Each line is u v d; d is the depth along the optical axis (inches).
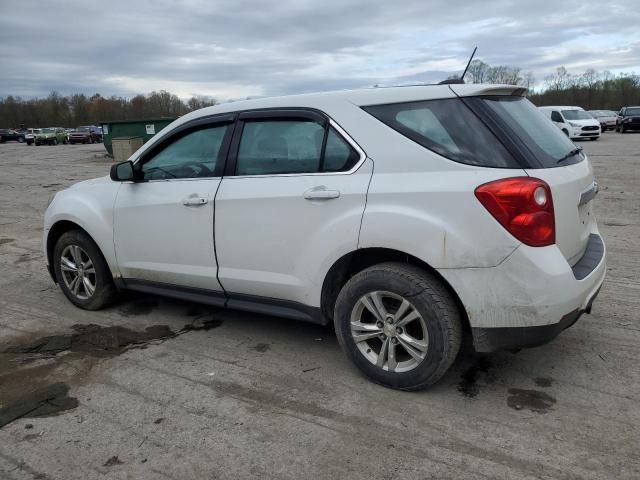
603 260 131.0
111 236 170.4
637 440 105.3
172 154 158.2
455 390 126.1
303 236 130.7
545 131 130.3
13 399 127.9
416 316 118.8
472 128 115.6
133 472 100.5
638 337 150.7
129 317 179.0
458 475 97.0
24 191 545.3
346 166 125.6
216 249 146.7
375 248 121.2
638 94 2664.9
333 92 132.2
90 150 1405.0
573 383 127.6
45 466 102.9
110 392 130.0
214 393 128.4
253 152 141.4
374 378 128.3
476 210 109.3
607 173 526.9
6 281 224.7
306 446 106.9
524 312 108.8
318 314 134.7
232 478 98.3
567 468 97.8
